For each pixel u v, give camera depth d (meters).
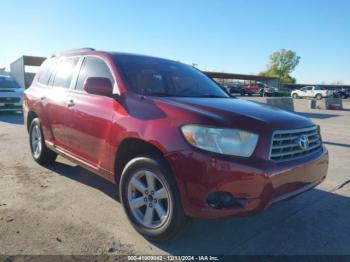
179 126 3.07
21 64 28.48
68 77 4.96
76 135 4.40
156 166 3.19
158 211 3.27
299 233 3.63
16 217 3.77
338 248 3.34
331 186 5.19
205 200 2.91
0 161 6.11
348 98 51.84
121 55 4.48
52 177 5.21
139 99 3.61
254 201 2.93
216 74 58.19
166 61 4.95
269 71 102.00
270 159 3.03
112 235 3.44
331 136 10.30
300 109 24.12
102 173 3.97
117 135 3.59
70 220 3.75
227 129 2.96
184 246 3.29
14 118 13.33
